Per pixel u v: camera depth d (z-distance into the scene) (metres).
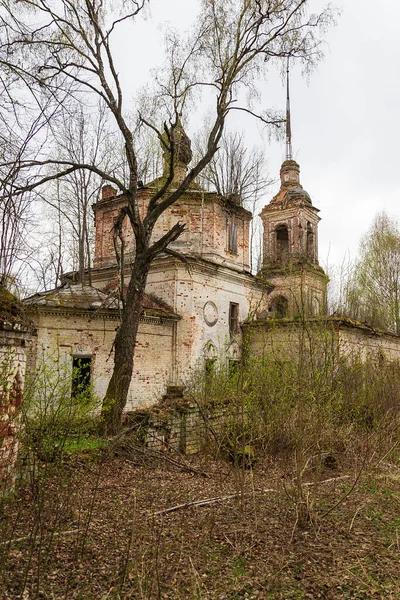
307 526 7.36
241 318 23.27
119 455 10.84
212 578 5.52
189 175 14.30
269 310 29.23
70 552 5.80
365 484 9.95
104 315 17.02
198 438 13.18
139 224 14.08
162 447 12.30
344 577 5.68
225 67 14.63
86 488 8.40
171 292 20.45
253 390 11.22
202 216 22.08
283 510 8.10
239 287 23.58
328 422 9.98
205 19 14.79
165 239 13.89
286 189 33.97
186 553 6.07
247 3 14.37
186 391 16.91
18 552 5.59
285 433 10.70
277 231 33.38
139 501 8.21
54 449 7.76
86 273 23.67
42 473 7.38
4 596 4.65
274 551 6.39
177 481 10.01
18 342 7.45
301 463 7.87
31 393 9.04
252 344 21.50
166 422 12.65
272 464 10.74
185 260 15.45
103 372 16.88
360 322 22.72
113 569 5.40
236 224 23.92
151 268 21.14
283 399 10.84
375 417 12.07
